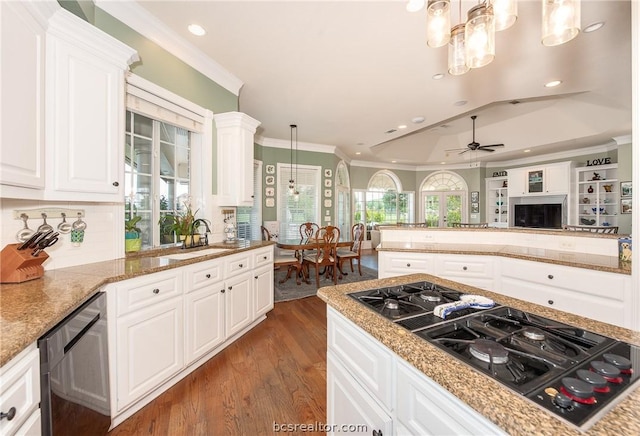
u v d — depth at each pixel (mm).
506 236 2916
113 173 1757
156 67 2387
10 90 1190
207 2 2072
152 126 2531
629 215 5164
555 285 2084
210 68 2914
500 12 1228
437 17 1278
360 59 2801
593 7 2029
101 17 2010
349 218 7992
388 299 1154
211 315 2254
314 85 3381
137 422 1599
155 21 2268
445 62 2848
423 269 2688
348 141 6148
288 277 4766
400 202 9055
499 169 8078
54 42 1458
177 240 2820
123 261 1974
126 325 1578
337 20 2244
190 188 2938
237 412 1695
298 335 2768
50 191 1459
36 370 922
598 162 5887
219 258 2348
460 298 1131
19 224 1529
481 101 3844
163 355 1816
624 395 552
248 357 2334
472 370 652
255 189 5715
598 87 3395
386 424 847
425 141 7281
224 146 3045
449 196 8773
